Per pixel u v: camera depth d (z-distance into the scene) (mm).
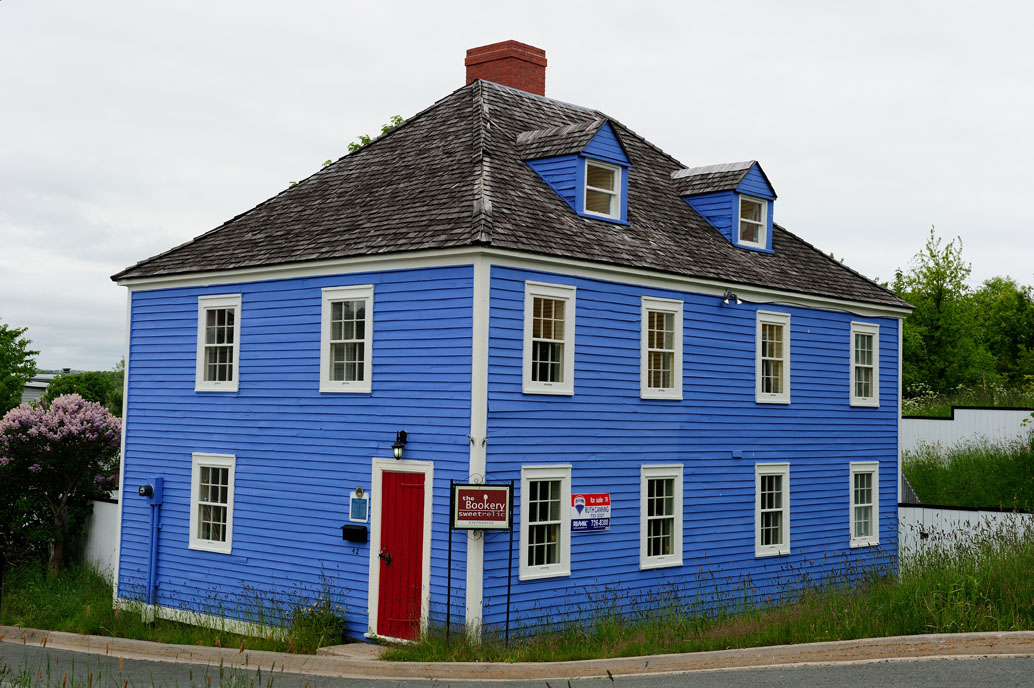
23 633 19594
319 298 18984
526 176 19922
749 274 21703
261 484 19641
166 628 19438
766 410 21938
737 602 19938
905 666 12273
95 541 24609
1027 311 49656
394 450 17266
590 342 18359
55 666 16062
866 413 24672
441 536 16750
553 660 14266
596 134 19844
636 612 17953
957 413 32031
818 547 23016
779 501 22250
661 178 24203
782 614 15305
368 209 19703
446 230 17297
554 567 17562
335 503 18344
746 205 23719
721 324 21016
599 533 18328
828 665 12734
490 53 25422
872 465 24688
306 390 19047
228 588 19953
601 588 18250
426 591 16859
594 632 16266
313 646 16469
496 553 16625
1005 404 37094
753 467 21531
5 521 24453
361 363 18344
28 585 23047
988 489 29172
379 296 18031
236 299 20422
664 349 19953
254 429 19859
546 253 17297
